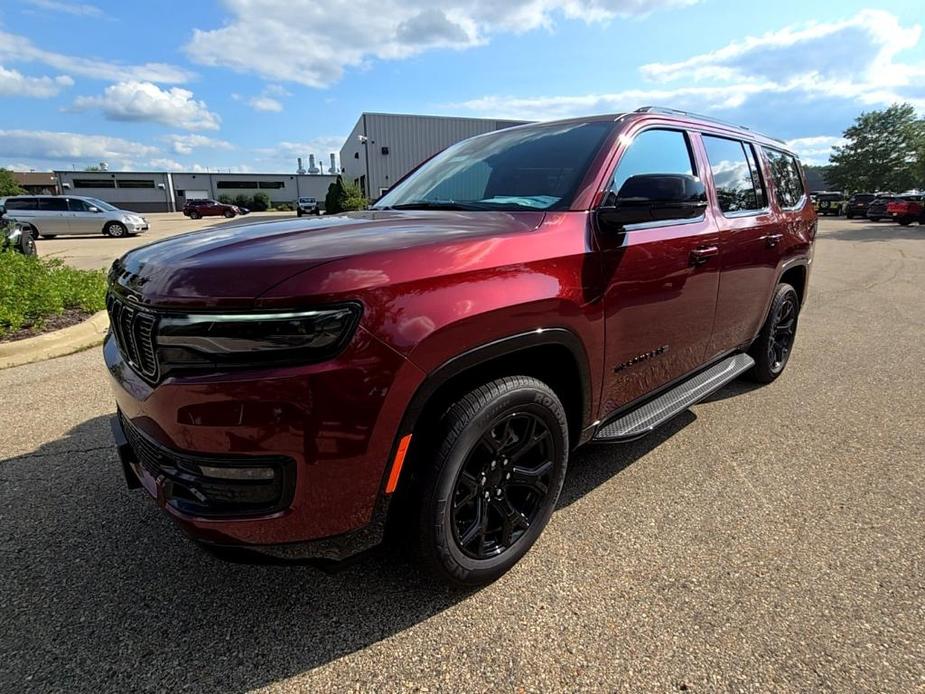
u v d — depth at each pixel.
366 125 36.09
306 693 1.77
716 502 2.86
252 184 73.19
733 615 2.08
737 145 3.77
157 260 1.96
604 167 2.58
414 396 1.78
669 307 2.85
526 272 2.06
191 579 2.28
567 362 2.36
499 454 2.16
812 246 4.81
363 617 2.08
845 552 2.46
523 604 2.15
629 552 2.46
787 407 4.14
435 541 1.98
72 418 3.79
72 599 2.17
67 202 23.56
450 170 3.23
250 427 1.64
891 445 3.51
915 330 6.48
